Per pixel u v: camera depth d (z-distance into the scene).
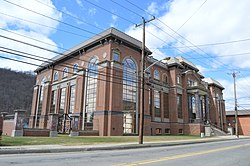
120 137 28.27
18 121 22.66
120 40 35.56
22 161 9.34
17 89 87.25
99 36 36.34
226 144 24.02
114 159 10.59
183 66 51.66
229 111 78.94
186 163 9.85
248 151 15.91
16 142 16.39
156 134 43.06
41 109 48.34
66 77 43.19
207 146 20.84
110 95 32.91
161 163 9.59
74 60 41.59
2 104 78.25
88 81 37.09
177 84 48.94
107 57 34.25
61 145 16.64
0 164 8.49
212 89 64.50
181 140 28.45
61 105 43.00
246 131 71.56
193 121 48.81
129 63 36.97
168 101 48.38
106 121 32.06
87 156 11.62
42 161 9.43
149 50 40.84
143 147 19.33
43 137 22.55
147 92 39.41
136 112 36.62
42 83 50.75
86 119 35.25
